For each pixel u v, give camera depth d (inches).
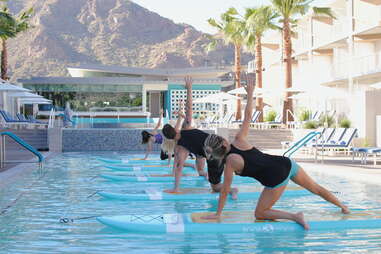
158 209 263.6
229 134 914.7
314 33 1310.3
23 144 500.1
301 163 546.9
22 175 437.1
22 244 184.5
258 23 1138.0
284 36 1053.8
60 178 413.4
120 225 213.9
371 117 757.9
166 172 444.5
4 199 299.0
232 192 305.6
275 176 212.4
